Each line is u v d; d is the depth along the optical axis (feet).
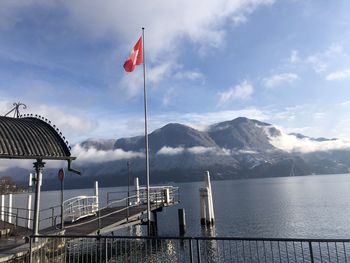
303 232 152.15
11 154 42.86
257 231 157.17
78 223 75.97
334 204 274.36
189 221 187.11
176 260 83.15
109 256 68.44
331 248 101.91
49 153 47.47
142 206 105.19
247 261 85.15
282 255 93.61
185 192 626.23
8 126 46.42
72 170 50.44
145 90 94.48
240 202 337.11
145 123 93.20
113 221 78.23
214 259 86.07
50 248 47.80
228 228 167.73
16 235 57.00
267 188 632.38
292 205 280.72
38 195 47.09
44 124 52.42
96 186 106.52
